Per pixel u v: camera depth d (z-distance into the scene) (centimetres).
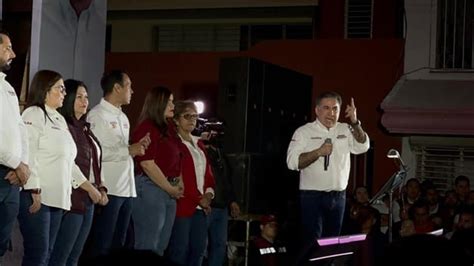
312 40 1070
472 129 952
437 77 1011
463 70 1000
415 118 967
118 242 521
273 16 1233
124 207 521
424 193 870
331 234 580
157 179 528
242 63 714
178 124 586
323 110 580
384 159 1024
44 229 441
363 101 1048
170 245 560
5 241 428
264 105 740
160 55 1116
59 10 716
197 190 568
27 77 683
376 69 1048
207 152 617
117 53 1123
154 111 543
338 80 1058
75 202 467
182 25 1275
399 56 1042
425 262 172
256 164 716
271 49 1082
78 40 760
